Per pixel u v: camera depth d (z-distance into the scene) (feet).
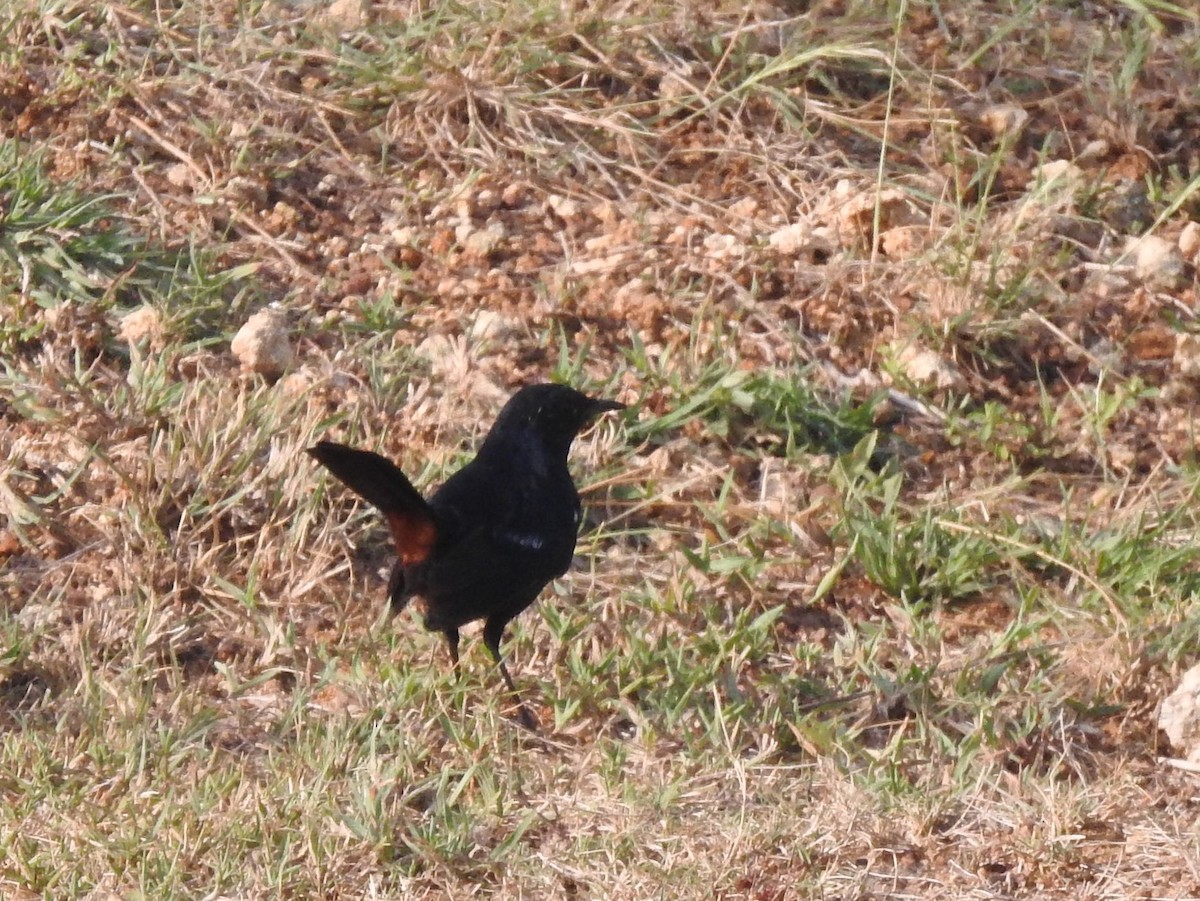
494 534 29.55
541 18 46.34
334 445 27.43
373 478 28.09
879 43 47.16
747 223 42.68
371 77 44.96
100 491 34.60
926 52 47.98
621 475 36.01
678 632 32.76
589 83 46.29
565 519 30.66
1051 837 26.89
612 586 33.96
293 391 37.11
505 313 39.96
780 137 45.42
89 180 41.86
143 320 38.14
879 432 37.93
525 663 31.99
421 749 28.89
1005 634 32.12
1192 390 39.58
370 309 39.29
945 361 39.32
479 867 26.18
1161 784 28.99
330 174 43.34
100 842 25.81
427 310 39.99
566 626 32.24
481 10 47.14
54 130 43.04
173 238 40.88
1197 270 42.34
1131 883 26.21
